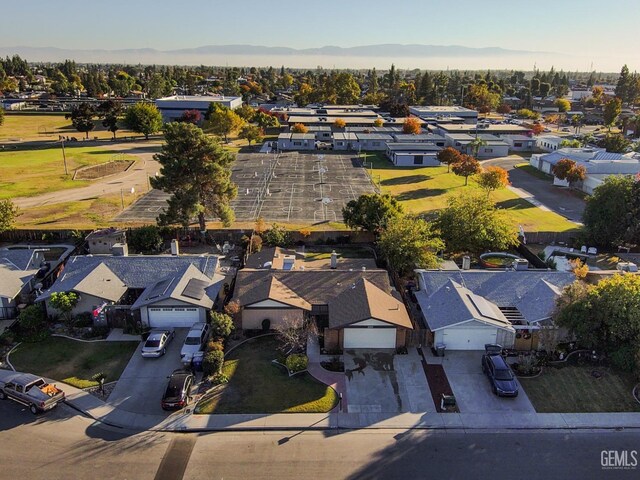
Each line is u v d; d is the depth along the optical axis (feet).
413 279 146.51
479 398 95.35
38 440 83.05
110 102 472.03
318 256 172.24
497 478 76.23
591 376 102.17
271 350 111.24
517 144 407.44
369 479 75.51
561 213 229.25
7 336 112.88
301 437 84.48
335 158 362.33
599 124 582.76
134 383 99.14
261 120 468.75
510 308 121.90
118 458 79.20
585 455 81.20
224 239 182.91
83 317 121.90
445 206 236.43
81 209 222.48
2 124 464.24
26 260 142.20
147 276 134.00
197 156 168.96
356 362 106.83
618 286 104.73
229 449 81.51
